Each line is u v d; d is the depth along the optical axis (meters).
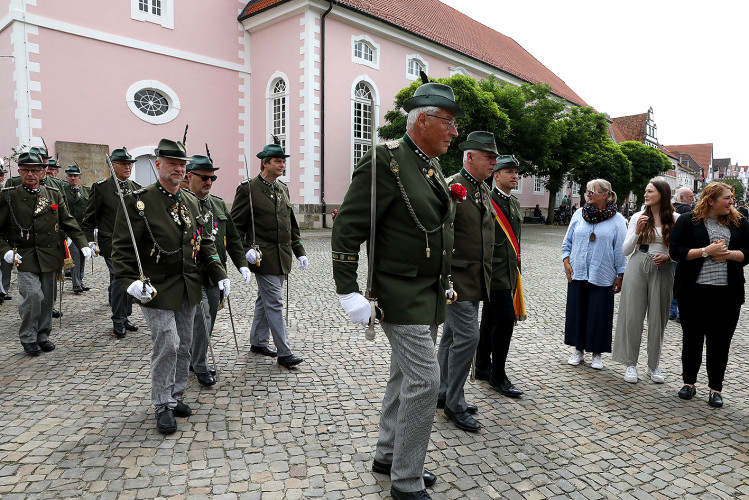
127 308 5.19
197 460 2.77
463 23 30.08
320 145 17.50
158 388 3.09
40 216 4.52
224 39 17.73
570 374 4.45
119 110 15.12
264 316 4.65
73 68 14.13
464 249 3.23
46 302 4.63
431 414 2.38
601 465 2.88
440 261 2.46
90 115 14.52
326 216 17.86
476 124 16.08
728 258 3.71
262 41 18.19
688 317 3.91
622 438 3.23
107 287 7.68
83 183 14.36
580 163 25.39
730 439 3.26
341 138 18.33
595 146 24.84
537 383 4.20
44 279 4.57
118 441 2.96
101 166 14.75
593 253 4.50
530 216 30.50
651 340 4.32
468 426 3.26
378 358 4.64
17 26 13.10
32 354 4.48
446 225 2.50
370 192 2.35
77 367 4.20
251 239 4.30
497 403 3.75
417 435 2.37
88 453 2.81
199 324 3.85
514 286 3.87
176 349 3.14
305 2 16.42
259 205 4.31
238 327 5.61
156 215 3.15
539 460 2.91
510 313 3.84
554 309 7.03
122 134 15.22
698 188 53.88
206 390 3.81
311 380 4.06
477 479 2.68
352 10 17.77
